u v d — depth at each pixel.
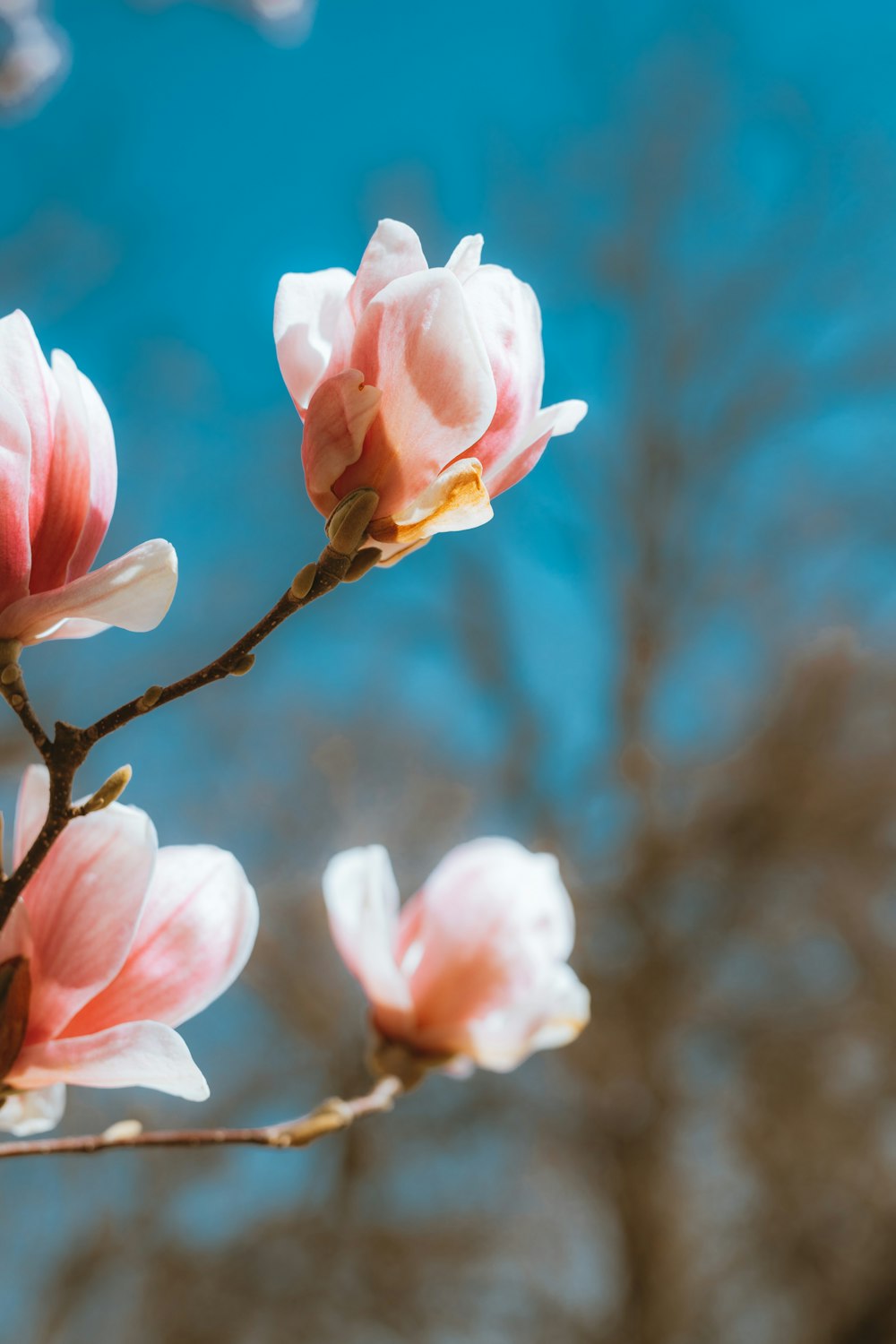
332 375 0.78
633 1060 8.55
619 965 9.15
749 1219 7.98
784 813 9.23
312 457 0.78
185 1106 8.02
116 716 0.76
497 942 1.29
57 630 0.80
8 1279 7.45
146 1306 7.58
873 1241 7.50
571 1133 8.47
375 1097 1.23
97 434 0.81
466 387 0.76
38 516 0.78
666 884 9.36
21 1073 0.85
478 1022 1.28
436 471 0.77
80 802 0.88
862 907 8.84
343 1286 7.67
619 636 10.86
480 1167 8.38
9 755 4.51
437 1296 7.88
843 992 8.60
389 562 0.79
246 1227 7.76
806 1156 7.86
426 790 9.78
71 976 0.86
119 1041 0.84
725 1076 8.69
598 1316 8.29
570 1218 8.64
